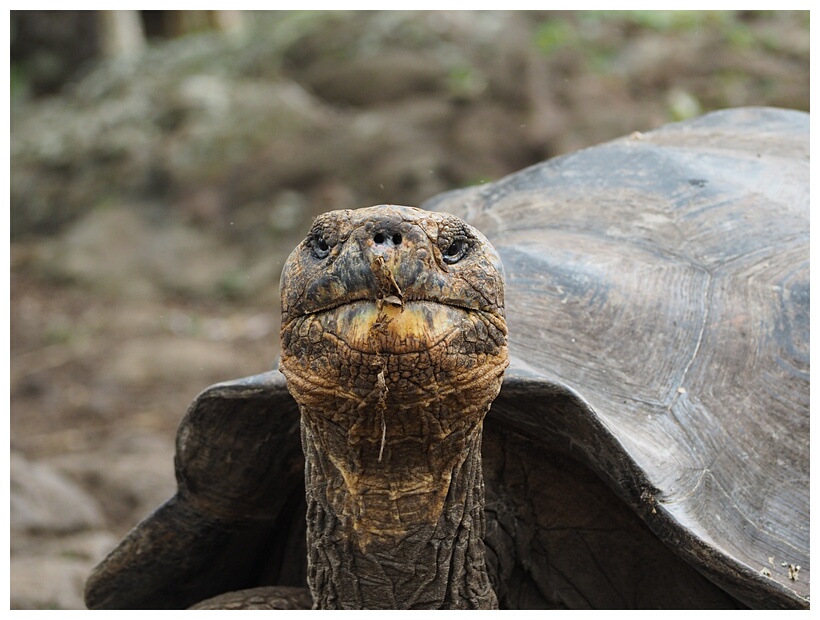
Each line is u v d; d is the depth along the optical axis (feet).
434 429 16.42
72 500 39.73
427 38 75.15
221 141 74.95
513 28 74.59
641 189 24.35
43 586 32.99
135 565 23.16
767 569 18.66
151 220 74.08
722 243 23.07
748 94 67.67
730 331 21.56
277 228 70.59
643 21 73.87
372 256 14.76
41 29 101.45
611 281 21.91
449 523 18.13
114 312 68.39
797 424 20.86
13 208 79.56
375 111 73.00
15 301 70.64
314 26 79.97
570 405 18.42
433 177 67.56
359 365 15.15
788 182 24.93
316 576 18.78
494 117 69.97
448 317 15.30
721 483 19.65
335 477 17.78
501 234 23.99
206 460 20.97
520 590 20.89
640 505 18.38
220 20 100.68
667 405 20.30
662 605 20.44
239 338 63.36
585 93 69.56
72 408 56.70
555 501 20.58
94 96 86.33
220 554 23.57
